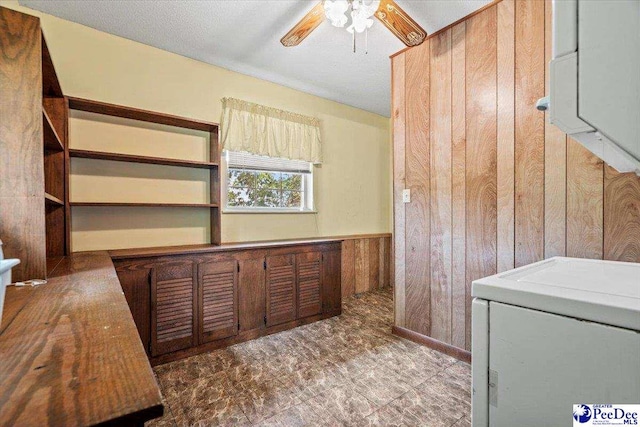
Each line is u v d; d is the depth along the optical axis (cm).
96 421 47
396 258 272
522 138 198
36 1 209
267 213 339
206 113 295
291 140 349
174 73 278
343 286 396
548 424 72
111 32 246
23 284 128
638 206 159
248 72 313
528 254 196
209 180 296
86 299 108
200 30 243
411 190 261
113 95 250
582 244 176
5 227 131
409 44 209
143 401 52
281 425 158
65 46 231
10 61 132
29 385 55
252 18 228
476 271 220
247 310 262
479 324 84
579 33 61
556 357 71
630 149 57
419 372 209
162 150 272
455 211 232
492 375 81
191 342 234
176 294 229
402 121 267
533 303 74
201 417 164
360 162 430
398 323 271
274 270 279
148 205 247
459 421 161
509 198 204
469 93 223
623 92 57
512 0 201
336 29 239
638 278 93
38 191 136
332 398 180
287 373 208
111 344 73
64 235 215
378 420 162
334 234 401
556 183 185
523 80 197
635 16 56
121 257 209
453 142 232
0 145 130
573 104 62
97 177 245
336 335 272
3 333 78
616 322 63
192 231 287
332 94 373
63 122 216
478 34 217
